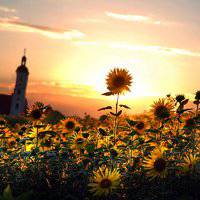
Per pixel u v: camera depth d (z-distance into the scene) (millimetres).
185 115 7195
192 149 6789
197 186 5582
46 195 6000
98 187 4660
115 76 5910
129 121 6750
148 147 6375
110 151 6051
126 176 5852
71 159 6801
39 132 7043
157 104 6840
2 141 8836
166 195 5488
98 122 8312
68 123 7656
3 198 1883
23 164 7355
